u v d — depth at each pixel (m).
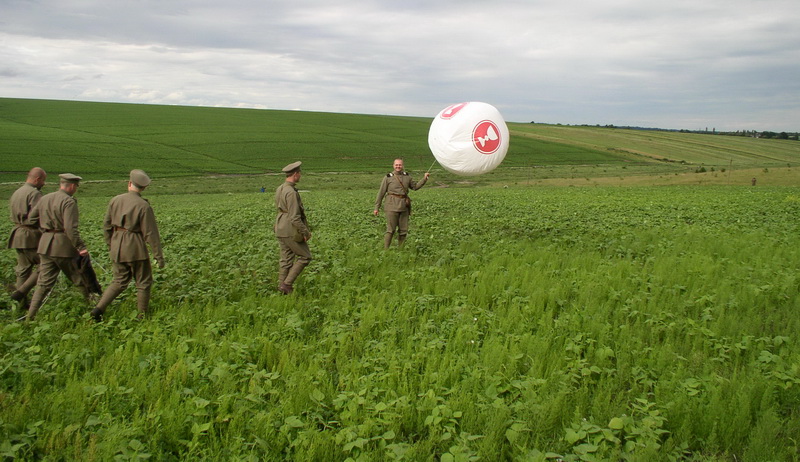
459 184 58.81
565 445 3.81
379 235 13.62
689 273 8.55
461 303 6.97
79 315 6.93
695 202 24.69
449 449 3.67
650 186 50.41
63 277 8.55
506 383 4.58
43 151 67.69
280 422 4.02
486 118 9.90
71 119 102.81
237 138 90.94
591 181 59.56
